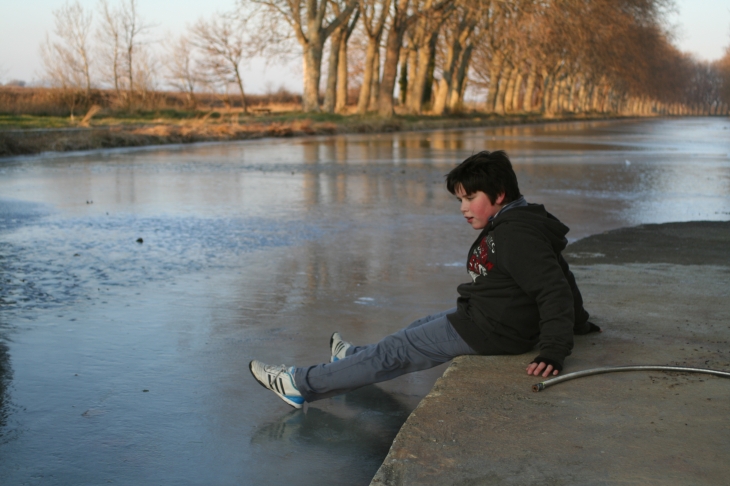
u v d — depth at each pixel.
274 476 2.68
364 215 9.30
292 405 3.29
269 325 4.58
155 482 2.62
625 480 2.26
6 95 34.22
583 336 3.79
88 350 4.07
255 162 17.33
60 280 5.68
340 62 55.66
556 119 71.06
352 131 34.81
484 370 3.19
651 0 64.12
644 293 4.88
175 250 6.93
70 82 37.47
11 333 4.35
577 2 42.41
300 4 43.06
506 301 3.14
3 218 8.58
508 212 3.13
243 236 7.71
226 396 3.44
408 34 50.53
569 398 2.90
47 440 2.95
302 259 6.61
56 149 19.83
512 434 2.59
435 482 2.28
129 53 41.84
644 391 2.98
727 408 2.81
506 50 60.91
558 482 2.26
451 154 20.80
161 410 3.27
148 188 11.78
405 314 4.86
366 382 3.24
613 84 100.56
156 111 40.56
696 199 11.43
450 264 6.44
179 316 4.76
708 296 4.78
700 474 2.30
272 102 71.62
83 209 9.41
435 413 2.77
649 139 35.25
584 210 10.02
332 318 4.75
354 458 2.83
